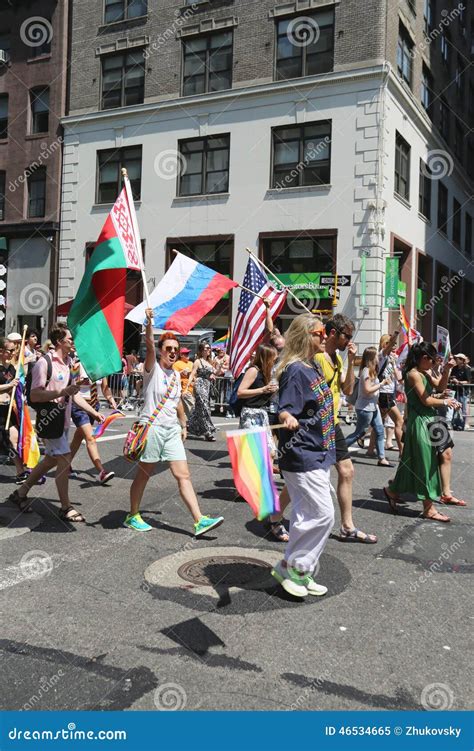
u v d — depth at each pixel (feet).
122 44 81.56
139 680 10.36
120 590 14.14
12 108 89.66
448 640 11.92
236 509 21.71
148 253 79.10
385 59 66.90
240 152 73.56
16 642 11.61
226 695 9.94
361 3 67.15
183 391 37.40
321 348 14.15
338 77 67.67
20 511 20.75
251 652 11.28
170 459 18.21
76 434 24.70
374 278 66.03
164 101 78.23
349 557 16.79
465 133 105.40
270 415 24.63
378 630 12.28
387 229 68.64
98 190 83.66
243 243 73.15
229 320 73.36
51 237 86.43
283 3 71.36
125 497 23.29
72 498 22.97
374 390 28.73
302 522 13.60
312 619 12.75
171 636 11.89
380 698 9.92
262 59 72.54
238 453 13.71
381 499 23.76
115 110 81.46
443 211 93.81
